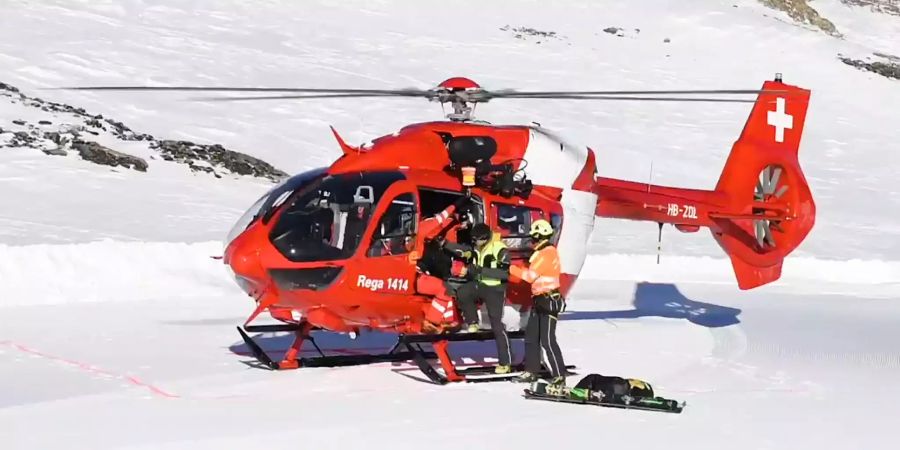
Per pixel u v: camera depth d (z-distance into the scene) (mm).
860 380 17688
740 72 81875
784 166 22406
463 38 78688
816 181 58250
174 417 13117
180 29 65438
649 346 20375
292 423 12914
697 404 14977
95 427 12469
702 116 67812
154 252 25953
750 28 94000
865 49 96875
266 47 65625
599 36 86312
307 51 66688
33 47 54000
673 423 13594
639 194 20438
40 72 49781
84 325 20328
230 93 54094
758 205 22156
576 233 17688
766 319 25578
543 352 18891
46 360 16812
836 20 116938
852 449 12625
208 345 18719
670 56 83688
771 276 22438
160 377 15742
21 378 15398
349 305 15461
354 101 57094
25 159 36938
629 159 55500
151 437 12023
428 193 15859
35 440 11805
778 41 91938
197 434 12234
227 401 14195
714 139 62625
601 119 63062
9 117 40812
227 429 12523
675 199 20984
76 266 24484
